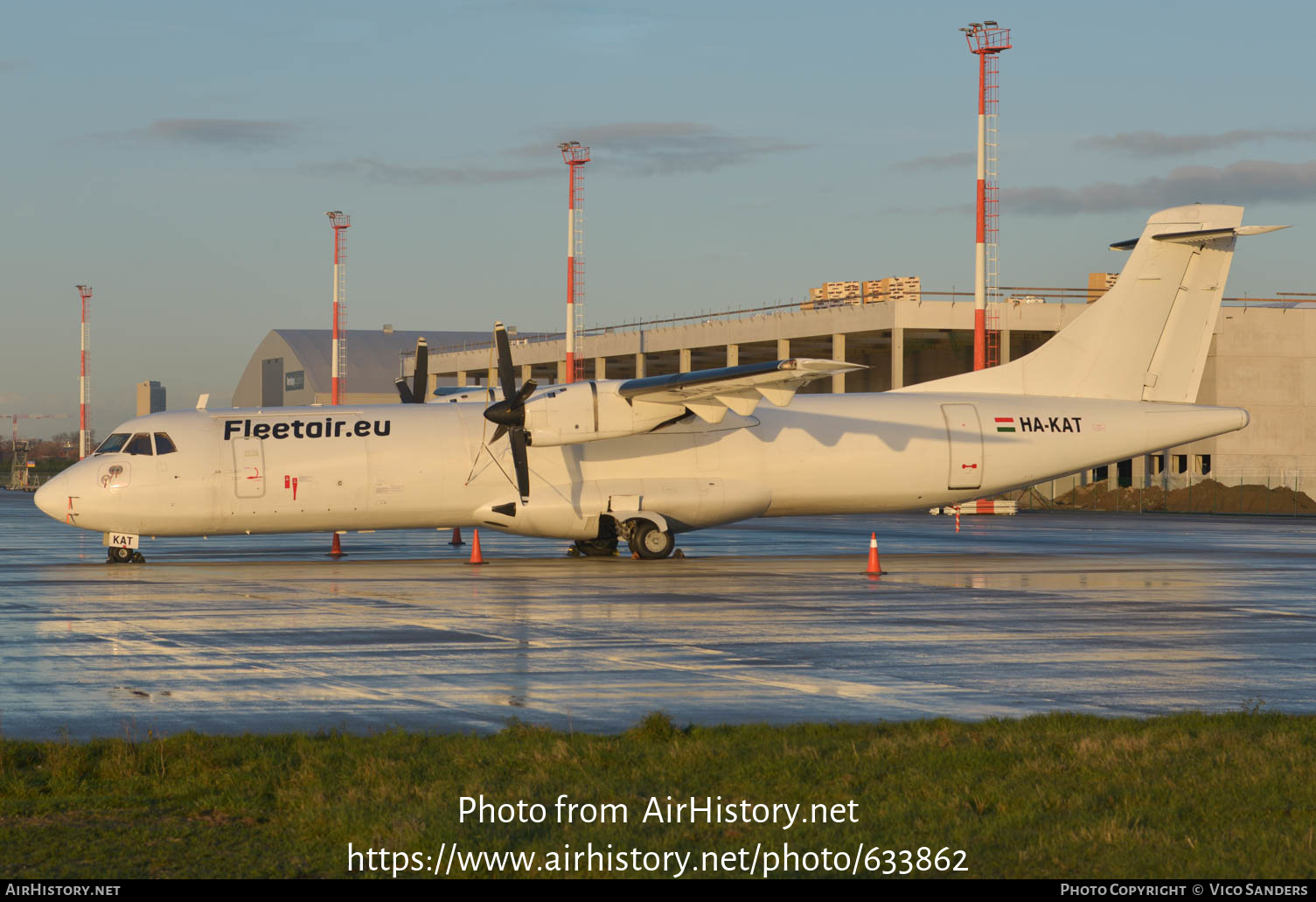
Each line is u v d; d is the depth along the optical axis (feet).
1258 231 163.63
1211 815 44.65
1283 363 336.29
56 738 57.67
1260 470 335.26
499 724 60.95
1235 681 73.87
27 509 347.36
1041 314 312.91
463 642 87.56
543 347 407.64
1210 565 155.33
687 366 362.12
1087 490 361.92
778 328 330.34
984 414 169.07
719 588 125.08
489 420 149.48
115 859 40.40
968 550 181.37
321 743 55.52
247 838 42.70
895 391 174.09
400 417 156.87
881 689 70.90
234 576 138.72
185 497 149.38
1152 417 171.42
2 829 43.50
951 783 48.70
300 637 89.97
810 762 51.75
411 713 63.67
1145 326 172.35
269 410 156.25
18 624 96.94
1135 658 81.97
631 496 158.10
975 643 88.07
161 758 51.96
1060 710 65.05
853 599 114.93
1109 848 41.16
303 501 151.43
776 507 165.27
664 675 74.69
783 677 74.28
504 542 202.69
